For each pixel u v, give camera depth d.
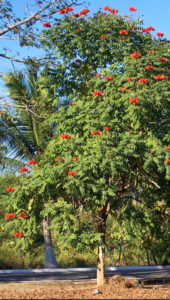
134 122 9.71
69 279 12.56
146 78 9.95
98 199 9.19
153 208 12.00
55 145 10.18
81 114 9.72
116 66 10.55
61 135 10.14
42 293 10.39
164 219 11.95
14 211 9.97
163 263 17.61
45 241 18.05
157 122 10.26
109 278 11.63
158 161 8.84
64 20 11.84
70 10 11.91
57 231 9.16
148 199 11.95
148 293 10.11
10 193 9.52
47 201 9.99
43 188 9.02
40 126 16.34
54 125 16.59
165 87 9.66
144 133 10.39
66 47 11.54
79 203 10.14
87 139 9.48
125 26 11.74
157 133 10.23
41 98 16.17
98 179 9.16
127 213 11.18
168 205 11.73
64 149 9.54
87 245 9.31
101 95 9.77
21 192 9.05
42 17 14.91
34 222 9.61
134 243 17.53
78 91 11.54
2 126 16.53
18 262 19.48
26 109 15.41
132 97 9.25
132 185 11.29
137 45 11.38
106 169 8.85
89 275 13.73
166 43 11.80
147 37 11.70
